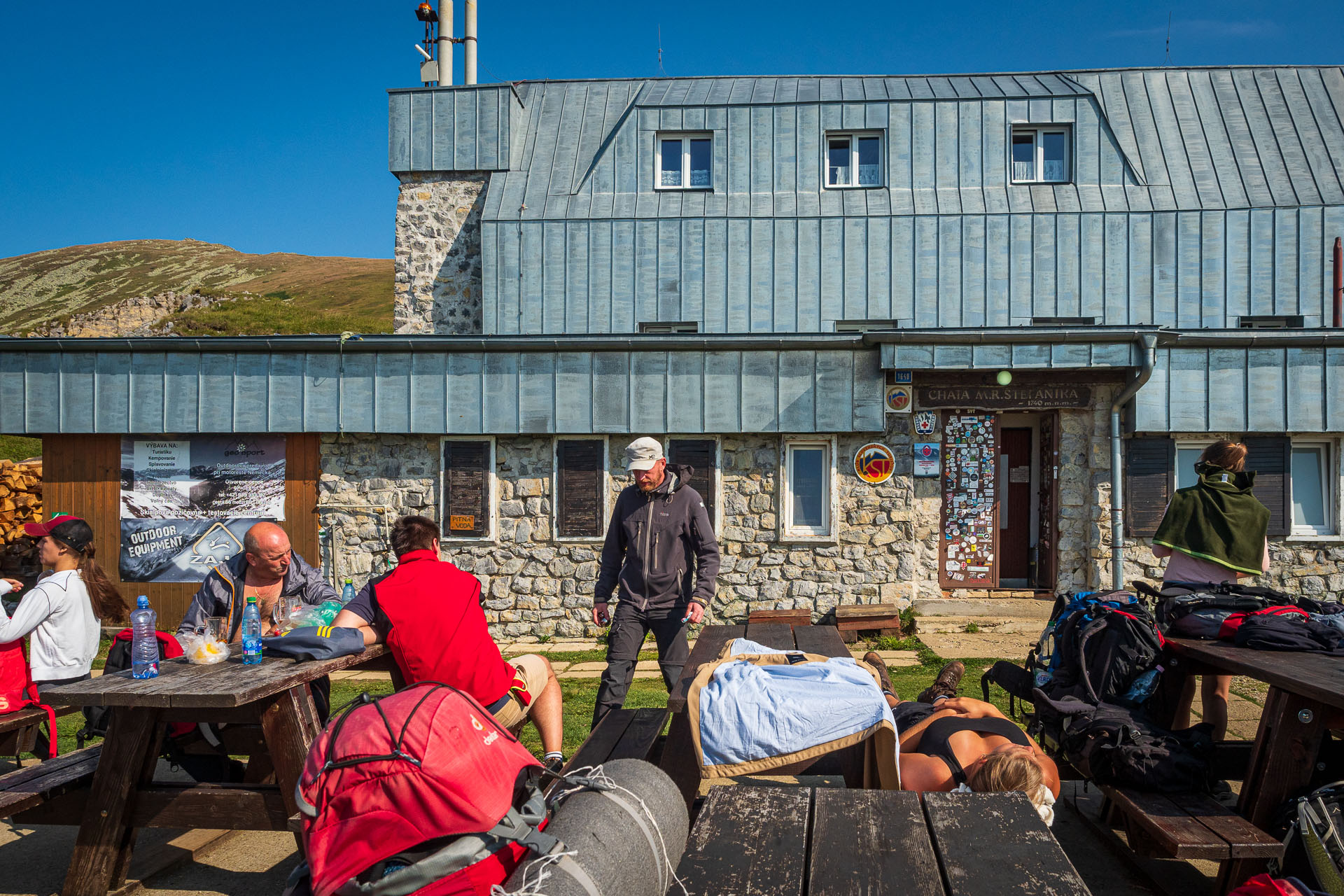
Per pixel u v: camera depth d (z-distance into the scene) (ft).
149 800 11.42
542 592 33.37
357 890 6.89
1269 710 10.64
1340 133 44.06
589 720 19.97
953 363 31.22
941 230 41.83
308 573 14.55
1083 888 6.45
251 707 11.65
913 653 28.86
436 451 33.76
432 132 46.80
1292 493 32.40
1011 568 35.68
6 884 12.15
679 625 15.98
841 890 6.50
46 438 34.27
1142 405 31.83
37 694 15.84
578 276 43.19
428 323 46.14
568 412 32.99
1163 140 44.47
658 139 46.14
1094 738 11.46
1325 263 40.55
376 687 25.17
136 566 33.88
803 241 42.37
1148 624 12.60
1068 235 41.34
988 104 44.83
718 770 10.15
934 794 8.46
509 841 7.04
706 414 32.76
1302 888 7.54
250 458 33.96
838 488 33.06
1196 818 10.14
